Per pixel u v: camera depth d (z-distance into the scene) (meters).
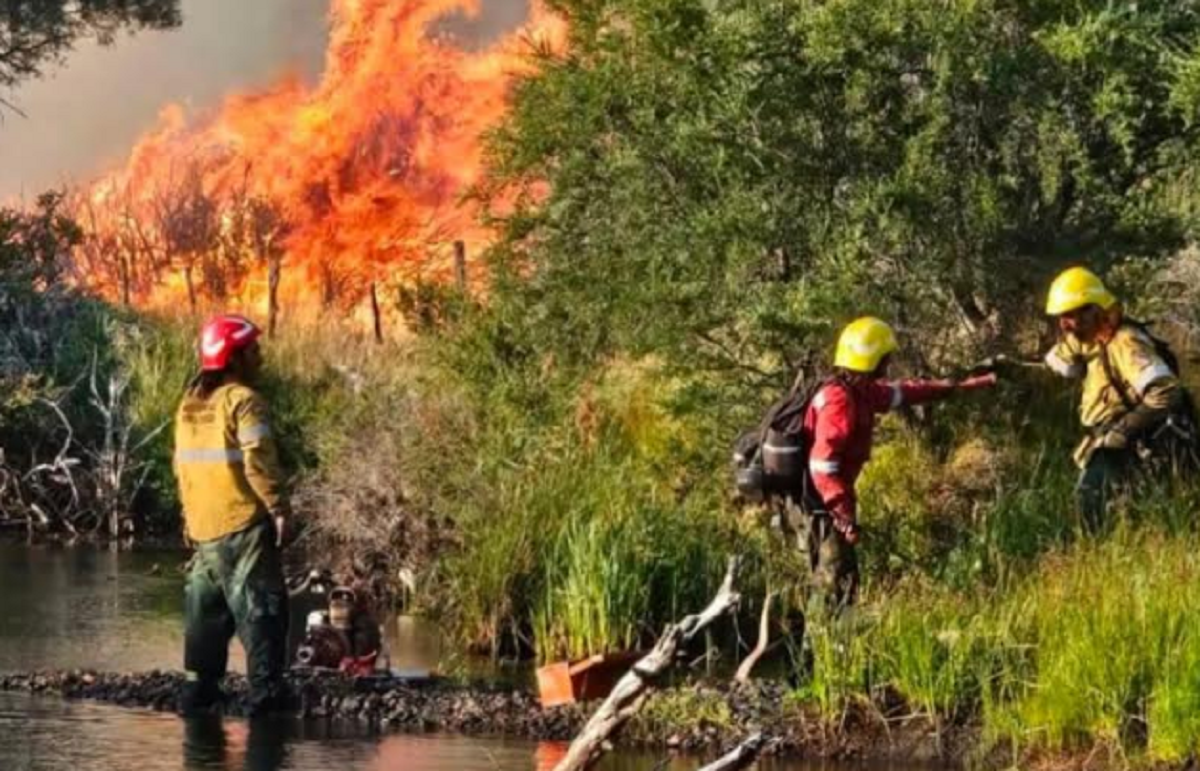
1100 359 13.25
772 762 11.20
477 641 14.37
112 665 13.30
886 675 11.80
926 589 12.82
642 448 15.69
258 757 10.74
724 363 14.78
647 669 8.22
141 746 10.95
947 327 15.15
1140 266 15.12
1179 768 10.82
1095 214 14.91
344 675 12.66
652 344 14.80
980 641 11.88
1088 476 13.23
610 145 15.46
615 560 13.81
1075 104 14.80
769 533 14.35
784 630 12.74
